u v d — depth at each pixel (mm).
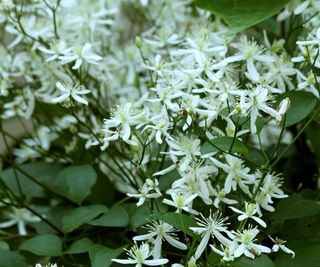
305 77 504
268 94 495
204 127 480
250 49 506
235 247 430
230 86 486
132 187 556
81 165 541
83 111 581
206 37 532
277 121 448
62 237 542
